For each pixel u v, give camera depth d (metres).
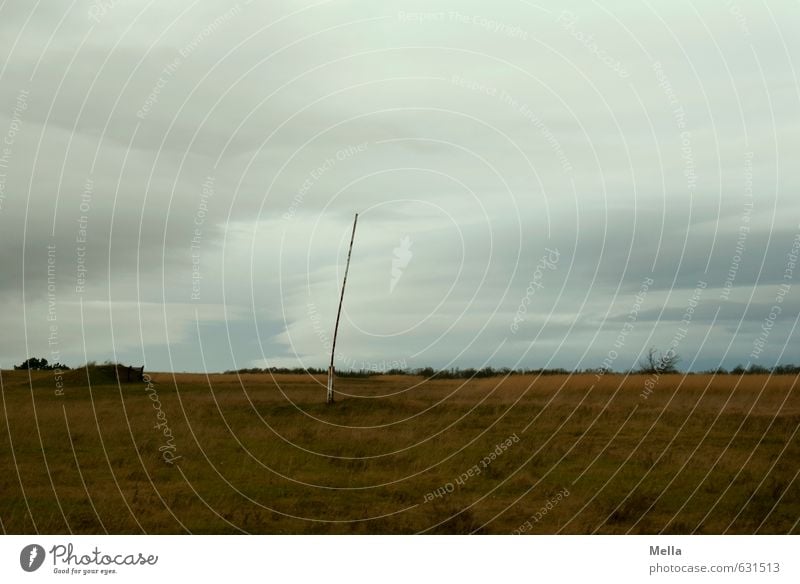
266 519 18.20
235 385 42.59
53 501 18.80
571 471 21.69
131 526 17.47
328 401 34.97
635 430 26.41
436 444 25.42
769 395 31.41
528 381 37.06
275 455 23.91
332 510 18.86
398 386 39.56
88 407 33.16
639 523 17.95
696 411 28.97
